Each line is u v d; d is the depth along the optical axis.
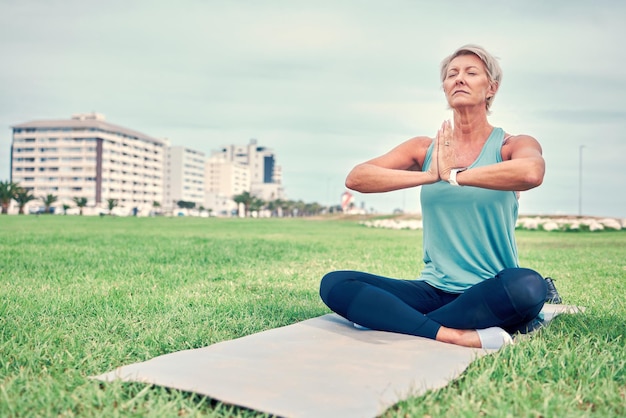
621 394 2.46
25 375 2.69
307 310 4.71
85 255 10.32
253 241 16.27
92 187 131.50
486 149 3.38
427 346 3.05
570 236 23.03
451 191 3.40
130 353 3.22
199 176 173.25
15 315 4.29
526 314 3.09
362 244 15.53
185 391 2.37
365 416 2.10
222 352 2.98
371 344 3.12
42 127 132.62
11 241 14.38
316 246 14.32
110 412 2.20
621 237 22.02
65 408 2.29
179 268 8.38
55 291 5.72
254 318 4.30
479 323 3.08
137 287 6.16
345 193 83.31
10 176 135.25
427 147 3.57
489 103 3.44
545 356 2.90
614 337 3.56
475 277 3.40
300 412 2.12
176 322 4.18
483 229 3.39
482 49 3.35
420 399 2.28
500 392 2.38
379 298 3.34
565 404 2.27
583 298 5.54
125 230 23.80
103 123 138.00
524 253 12.48
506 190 3.07
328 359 2.83
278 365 2.73
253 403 2.21
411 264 9.58
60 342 3.46
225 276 7.46
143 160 148.25
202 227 30.83
